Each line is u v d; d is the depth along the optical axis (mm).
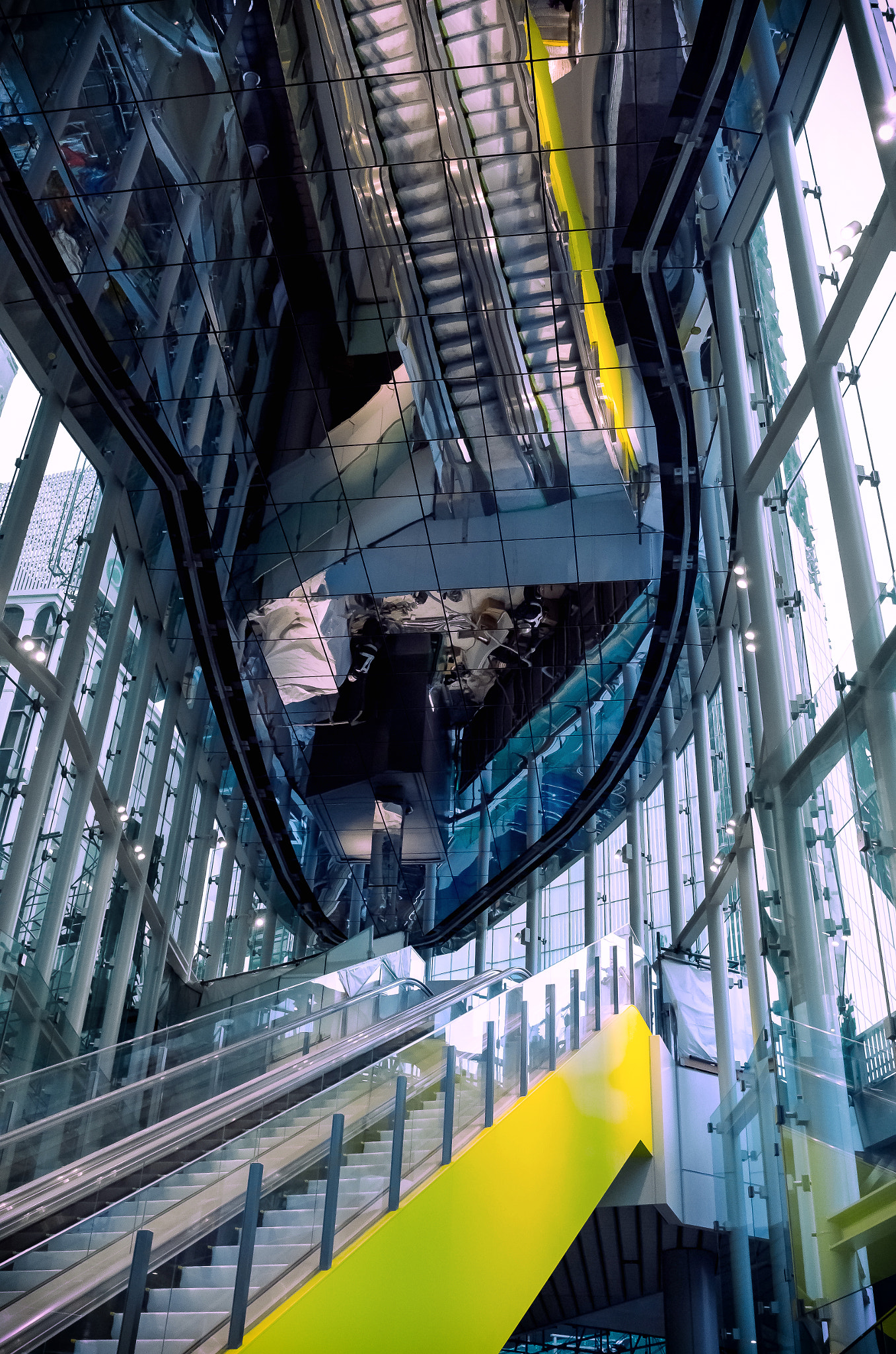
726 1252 10219
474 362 12289
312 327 11883
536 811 19172
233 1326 5375
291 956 22828
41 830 13086
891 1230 5348
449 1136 7562
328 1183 6348
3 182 9625
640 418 12578
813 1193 6734
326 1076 9859
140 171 10102
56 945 13148
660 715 18422
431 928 21500
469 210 10773
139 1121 8766
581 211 10641
